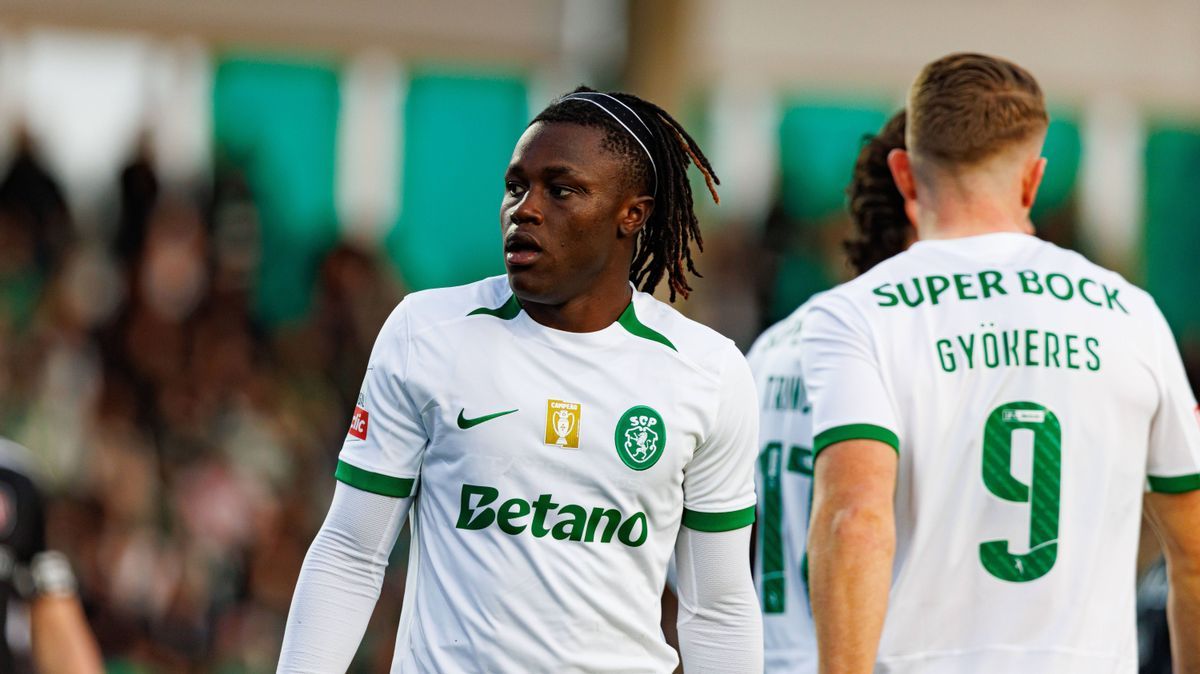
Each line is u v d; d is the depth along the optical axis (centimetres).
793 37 3030
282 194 3000
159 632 2634
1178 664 1198
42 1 2744
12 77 2912
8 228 2862
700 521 1022
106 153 2955
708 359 997
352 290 2958
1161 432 1170
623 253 989
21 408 2747
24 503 1494
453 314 989
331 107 3009
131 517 2694
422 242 3044
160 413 2795
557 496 960
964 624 1130
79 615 1520
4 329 2808
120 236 2923
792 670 1228
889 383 1134
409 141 3030
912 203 1259
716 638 1042
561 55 2902
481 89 3034
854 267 1403
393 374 982
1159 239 3294
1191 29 3142
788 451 1246
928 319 1148
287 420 2859
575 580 959
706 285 3116
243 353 2897
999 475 1130
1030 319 1145
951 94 1192
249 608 2706
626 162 970
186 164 2980
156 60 2964
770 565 1260
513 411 962
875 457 1106
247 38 2856
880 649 1134
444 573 969
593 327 980
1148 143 3266
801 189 3181
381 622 2638
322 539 1002
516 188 969
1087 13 3108
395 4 2853
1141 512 1220
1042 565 1129
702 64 3009
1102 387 1143
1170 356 1178
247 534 2741
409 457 988
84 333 2853
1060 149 3231
